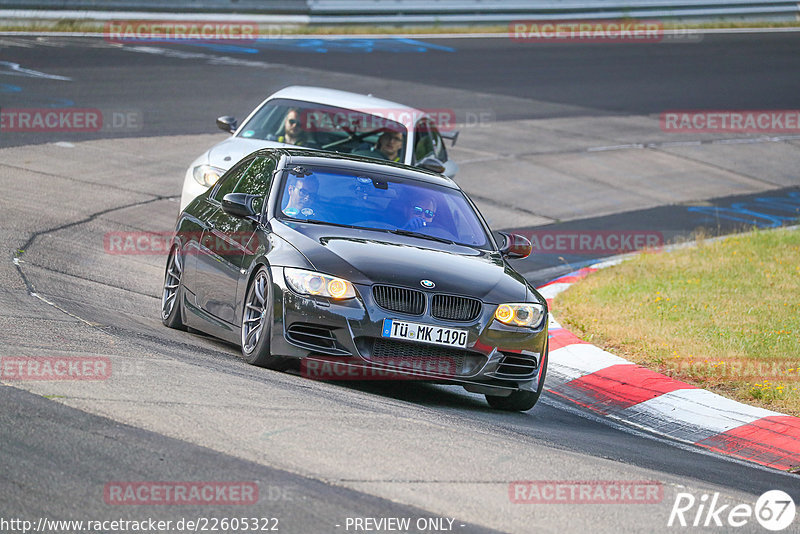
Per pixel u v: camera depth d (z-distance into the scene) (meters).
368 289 24.75
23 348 22.64
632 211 63.28
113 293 33.56
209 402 20.41
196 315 29.09
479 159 70.12
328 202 28.14
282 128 42.09
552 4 118.44
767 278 46.19
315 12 105.75
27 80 71.12
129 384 20.88
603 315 39.31
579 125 82.62
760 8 131.00
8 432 17.11
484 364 25.44
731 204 67.75
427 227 28.41
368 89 82.38
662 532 16.84
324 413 21.00
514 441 21.80
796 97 97.75
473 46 107.19
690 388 30.58
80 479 15.60
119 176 52.91
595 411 29.48
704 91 97.62
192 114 68.06
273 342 24.89
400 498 16.53
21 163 52.06
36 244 38.53
